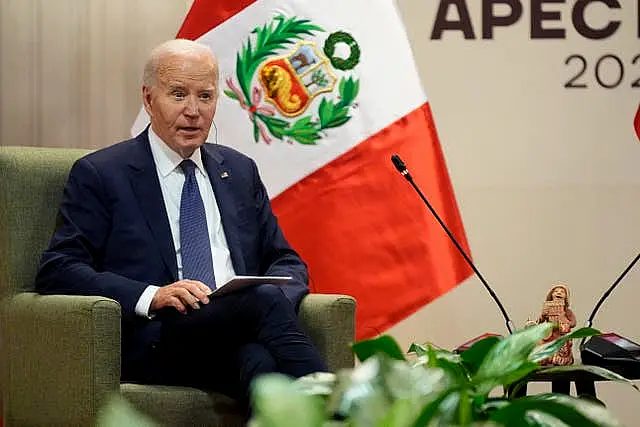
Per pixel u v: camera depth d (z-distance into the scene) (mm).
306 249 10281
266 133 10336
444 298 11719
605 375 3572
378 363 2592
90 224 7969
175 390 7277
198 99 8344
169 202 8352
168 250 8016
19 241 8141
